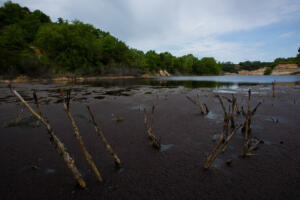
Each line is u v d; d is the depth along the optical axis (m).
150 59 80.06
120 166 2.98
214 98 10.60
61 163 3.11
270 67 102.50
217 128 4.96
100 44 55.38
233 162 3.09
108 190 2.38
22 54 35.50
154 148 3.70
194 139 4.18
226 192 2.36
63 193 2.34
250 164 3.02
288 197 2.27
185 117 6.19
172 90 16.09
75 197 2.27
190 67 107.94
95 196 2.27
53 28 41.16
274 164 3.01
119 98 10.78
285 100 9.58
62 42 39.66
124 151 3.56
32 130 4.80
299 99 9.85
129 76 60.06
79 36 44.03
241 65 170.12
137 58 70.25
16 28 45.06
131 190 2.39
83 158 3.27
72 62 41.44
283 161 3.11
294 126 4.99
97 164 3.04
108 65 56.34
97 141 4.07
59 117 6.17
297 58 86.81
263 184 2.51
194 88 18.27
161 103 9.00
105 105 8.46
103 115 6.52
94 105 8.45
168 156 3.34
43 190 2.41
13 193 2.36
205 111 6.84
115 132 4.68
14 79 28.12
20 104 8.48
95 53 50.25
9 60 29.81
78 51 43.16
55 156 3.36
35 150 3.60
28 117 6.14
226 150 3.56
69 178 2.67
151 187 2.45
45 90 15.12
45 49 40.41
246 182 2.55
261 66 157.25
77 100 9.91
